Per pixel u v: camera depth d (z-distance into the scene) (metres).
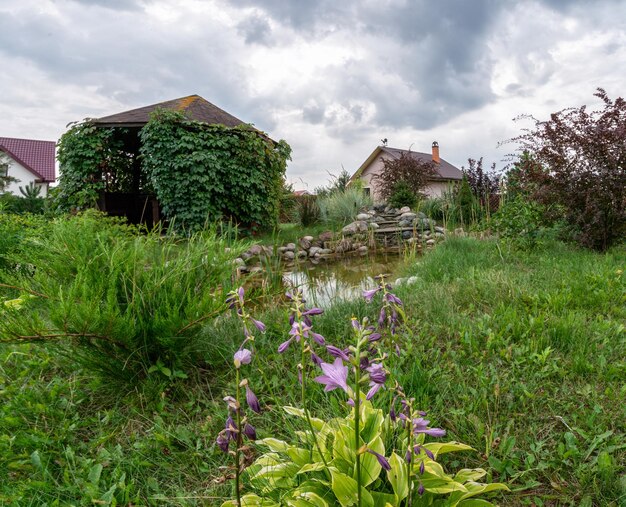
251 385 2.73
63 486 1.91
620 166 6.70
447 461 2.04
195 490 1.94
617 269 5.14
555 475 1.95
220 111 15.64
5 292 3.72
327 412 2.33
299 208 16.75
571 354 3.05
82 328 2.33
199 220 12.04
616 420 2.31
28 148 36.94
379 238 13.43
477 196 17.30
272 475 1.74
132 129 14.18
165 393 2.69
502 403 2.50
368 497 1.48
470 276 5.17
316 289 5.45
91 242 3.11
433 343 3.38
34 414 2.40
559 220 7.73
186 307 2.63
